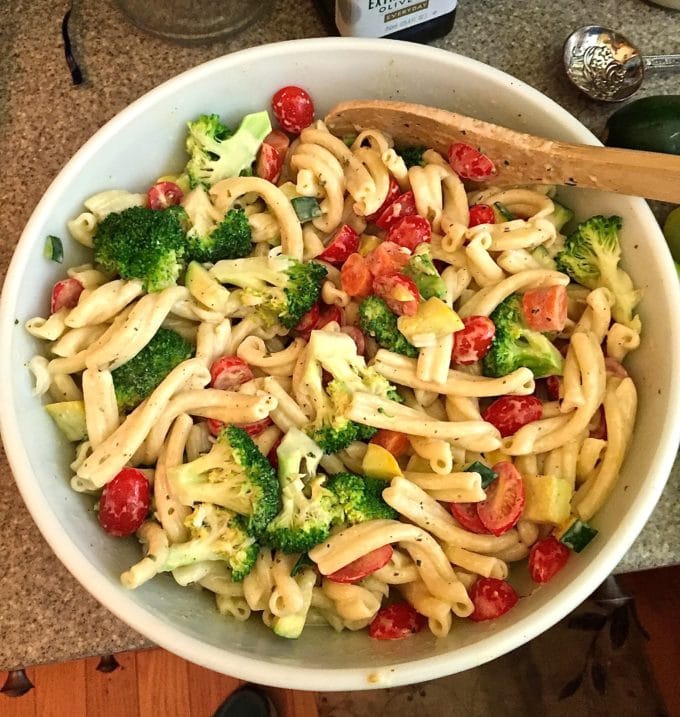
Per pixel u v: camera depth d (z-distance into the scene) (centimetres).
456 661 36
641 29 54
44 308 44
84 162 44
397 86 49
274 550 42
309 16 53
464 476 42
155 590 41
